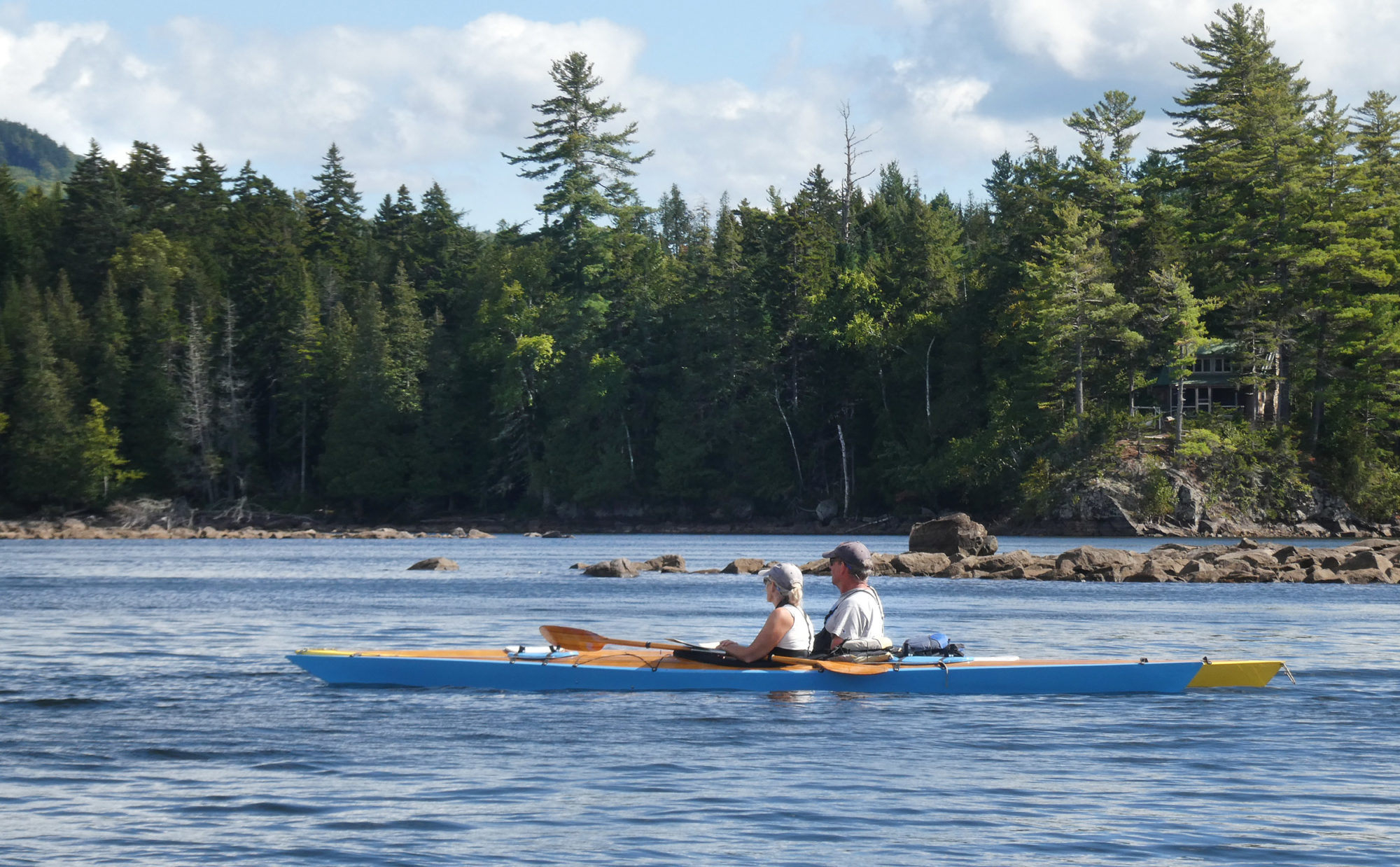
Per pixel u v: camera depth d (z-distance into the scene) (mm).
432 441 147875
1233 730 18125
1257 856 11805
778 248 137500
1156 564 57562
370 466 144500
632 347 143375
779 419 139000
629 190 145500
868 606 21812
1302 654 27359
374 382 145000
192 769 15438
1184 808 13570
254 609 40438
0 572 64062
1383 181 125062
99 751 16516
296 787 14461
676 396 143250
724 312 137875
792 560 80188
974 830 12680
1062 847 12070
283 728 18031
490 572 64625
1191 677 21625
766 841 12242
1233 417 118000
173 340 146500
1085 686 21328
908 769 15461
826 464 141500
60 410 140500
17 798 13969
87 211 160500
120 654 27031
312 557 85062
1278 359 120125
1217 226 125875
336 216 182500
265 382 156500
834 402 139375
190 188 181500
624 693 20906
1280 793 14305
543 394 144250
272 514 144375
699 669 21156
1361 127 135000
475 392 151750
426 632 32594
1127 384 119188
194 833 12484
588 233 141125
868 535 126562
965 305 133625
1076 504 111750
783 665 21266
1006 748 16766
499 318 145500
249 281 155000
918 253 142000
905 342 136250
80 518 139875
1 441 141500
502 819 13055
